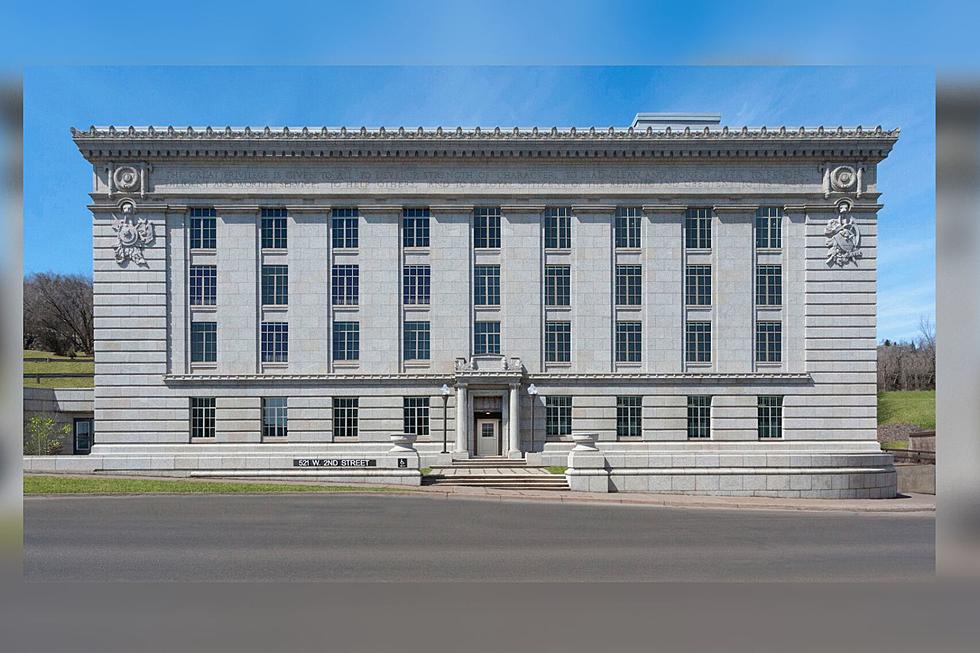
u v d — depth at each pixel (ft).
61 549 58.59
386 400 134.21
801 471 98.43
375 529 67.77
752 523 74.43
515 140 134.51
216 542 61.46
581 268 136.77
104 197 133.49
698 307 137.59
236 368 134.10
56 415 147.54
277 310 135.44
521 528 68.95
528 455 128.77
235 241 135.03
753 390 135.85
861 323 136.67
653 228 137.39
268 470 105.09
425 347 136.26
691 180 137.49
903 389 244.42
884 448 174.29
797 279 137.39
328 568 52.39
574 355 135.95
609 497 89.66
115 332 133.08
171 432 132.16
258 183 135.33
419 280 137.08
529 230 136.77
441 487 97.35
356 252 136.46
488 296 136.98
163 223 134.41
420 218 137.69
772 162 137.49
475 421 134.31
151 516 74.43
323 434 133.49
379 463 102.32
